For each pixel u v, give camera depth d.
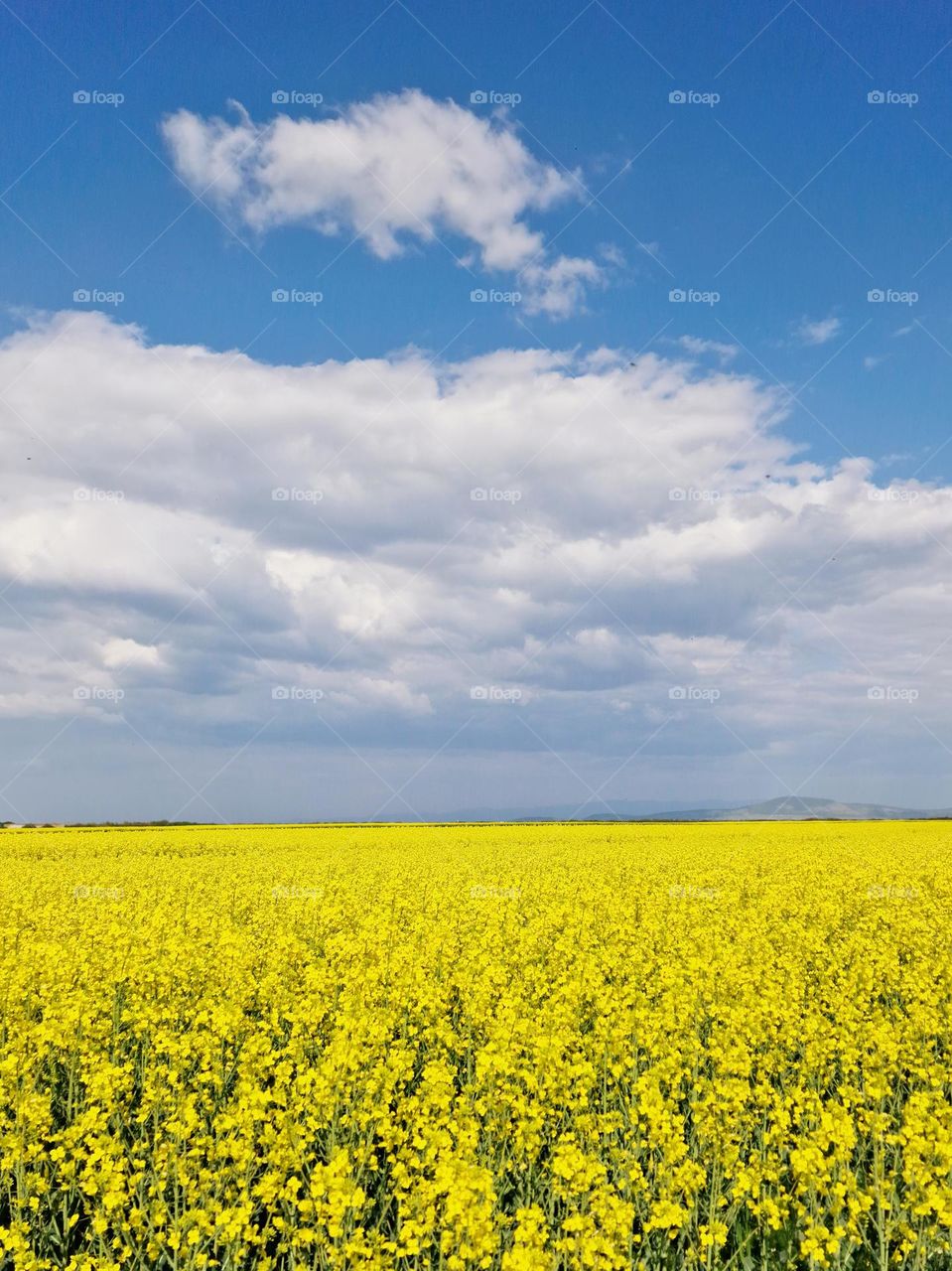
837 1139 7.10
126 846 45.75
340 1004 12.30
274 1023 11.85
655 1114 7.49
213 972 14.01
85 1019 10.91
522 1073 8.52
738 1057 9.13
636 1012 10.48
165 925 17.69
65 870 31.02
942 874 26.95
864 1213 7.14
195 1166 7.49
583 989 11.94
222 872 29.94
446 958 14.77
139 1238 7.18
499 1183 7.95
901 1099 9.73
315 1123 8.44
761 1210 6.93
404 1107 8.64
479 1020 11.30
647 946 15.78
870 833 53.69
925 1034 10.78
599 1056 9.65
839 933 18.94
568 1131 8.48
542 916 19.50
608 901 20.95
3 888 24.86
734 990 12.41
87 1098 9.31
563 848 42.16
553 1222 7.29
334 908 19.67
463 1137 7.14
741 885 24.95
